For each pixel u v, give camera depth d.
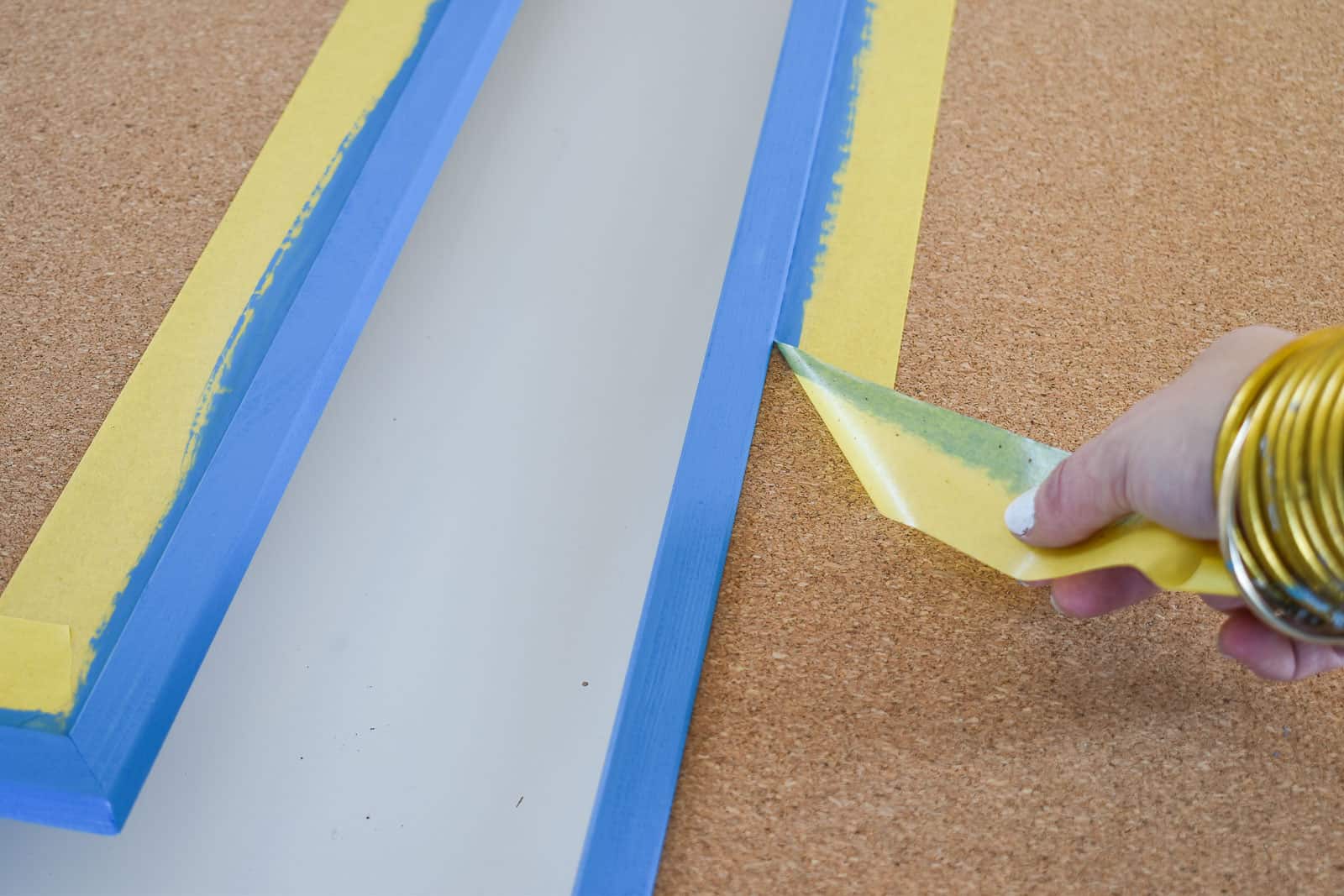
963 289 0.86
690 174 1.19
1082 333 0.84
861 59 0.99
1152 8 1.06
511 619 0.96
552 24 1.32
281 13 1.05
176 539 0.75
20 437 0.81
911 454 0.75
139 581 0.75
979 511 0.70
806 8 0.99
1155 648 0.71
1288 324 0.85
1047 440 0.78
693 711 0.69
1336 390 0.46
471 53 0.99
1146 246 0.89
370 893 0.84
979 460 0.74
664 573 0.73
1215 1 1.07
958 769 0.67
